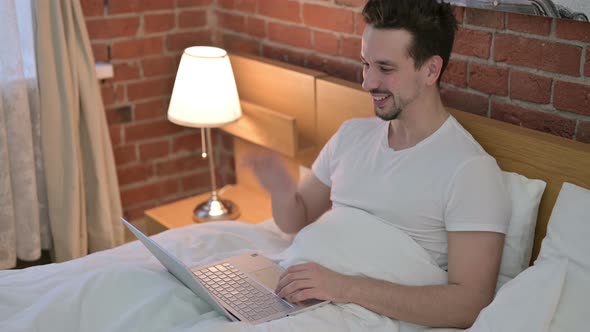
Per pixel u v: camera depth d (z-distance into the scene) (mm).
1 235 2691
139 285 1751
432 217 1777
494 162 1777
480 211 1691
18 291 1777
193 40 3141
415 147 1830
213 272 1883
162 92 3129
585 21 1809
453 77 2230
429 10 1746
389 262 1762
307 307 1698
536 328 1494
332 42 2598
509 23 2025
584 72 1882
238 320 1657
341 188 1958
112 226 2951
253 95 2793
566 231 1674
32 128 2736
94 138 2783
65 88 2658
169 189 3285
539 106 2016
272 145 2668
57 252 2830
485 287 1673
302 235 1900
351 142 2023
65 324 1644
